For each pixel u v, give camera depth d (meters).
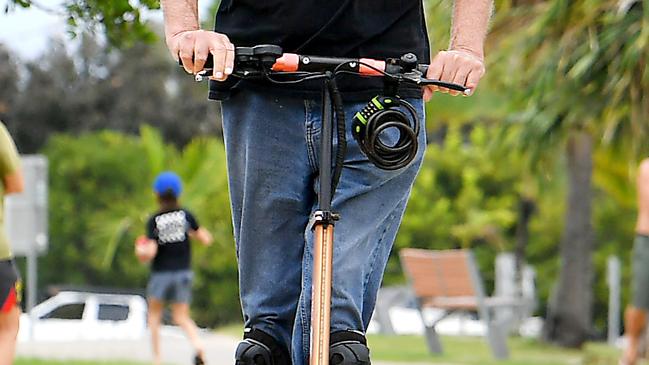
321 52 6.90
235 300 73.19
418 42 7.05
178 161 58.75
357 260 6.80
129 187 79.31
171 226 25.45
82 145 79.94
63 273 78.38
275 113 6.91
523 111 27.84
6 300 13.43
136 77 88.62
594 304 77.94
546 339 42.56
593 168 42.69
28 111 87.06
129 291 74.12
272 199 7.00
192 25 6.78
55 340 38.16
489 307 30.55
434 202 73.94
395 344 35.50
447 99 37.59
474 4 6.94
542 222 75.00
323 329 6.14
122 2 14.12
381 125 6.37
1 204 13.88
